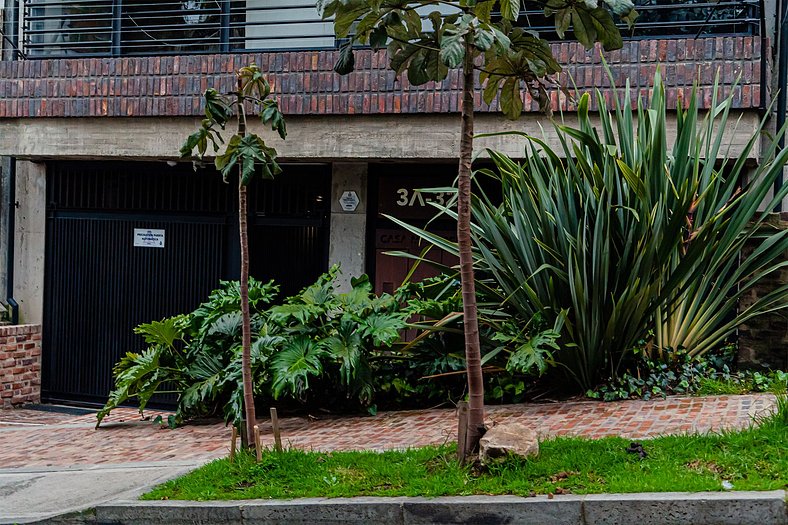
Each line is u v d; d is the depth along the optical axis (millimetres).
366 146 10797
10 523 5996
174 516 5754
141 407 9539
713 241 8250
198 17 12023
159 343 9586
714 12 10250
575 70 10086
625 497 4973
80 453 8219
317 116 10922
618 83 9938
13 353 12242
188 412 9562
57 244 12648
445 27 4996
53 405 12523
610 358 8320
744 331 8727
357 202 11602
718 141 8609
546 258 8320
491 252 8742
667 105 9781
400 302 9430
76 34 12375
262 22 11094
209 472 6285
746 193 8289
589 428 6926
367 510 5379
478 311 8641
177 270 12164
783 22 9938
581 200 8102
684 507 4840
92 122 11695
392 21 5574
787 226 8680
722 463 5375
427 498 5352
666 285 8023
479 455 5672
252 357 8734
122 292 12367
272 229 11945
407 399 9211
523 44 5730
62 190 12633
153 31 12125
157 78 11359
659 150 8148
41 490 6777
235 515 5625
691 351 8742
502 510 5129
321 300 9375
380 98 10602
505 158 8688
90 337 12492
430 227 11469
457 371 8719
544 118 10305
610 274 8156
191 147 6176
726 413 7023
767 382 8172
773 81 9992
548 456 5738
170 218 12188
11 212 12742
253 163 6020
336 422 8578
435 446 6613
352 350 8680
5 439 9328
